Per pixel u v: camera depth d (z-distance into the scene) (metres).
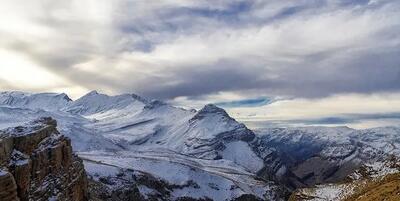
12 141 93.75
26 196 89.50
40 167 99.81
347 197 123.94
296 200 145.50
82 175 129.00
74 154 131.50
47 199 98.00
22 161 90.94
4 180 80.06
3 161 86.06
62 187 106.69
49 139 108.50
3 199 79.31
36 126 105.31
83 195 128.00
